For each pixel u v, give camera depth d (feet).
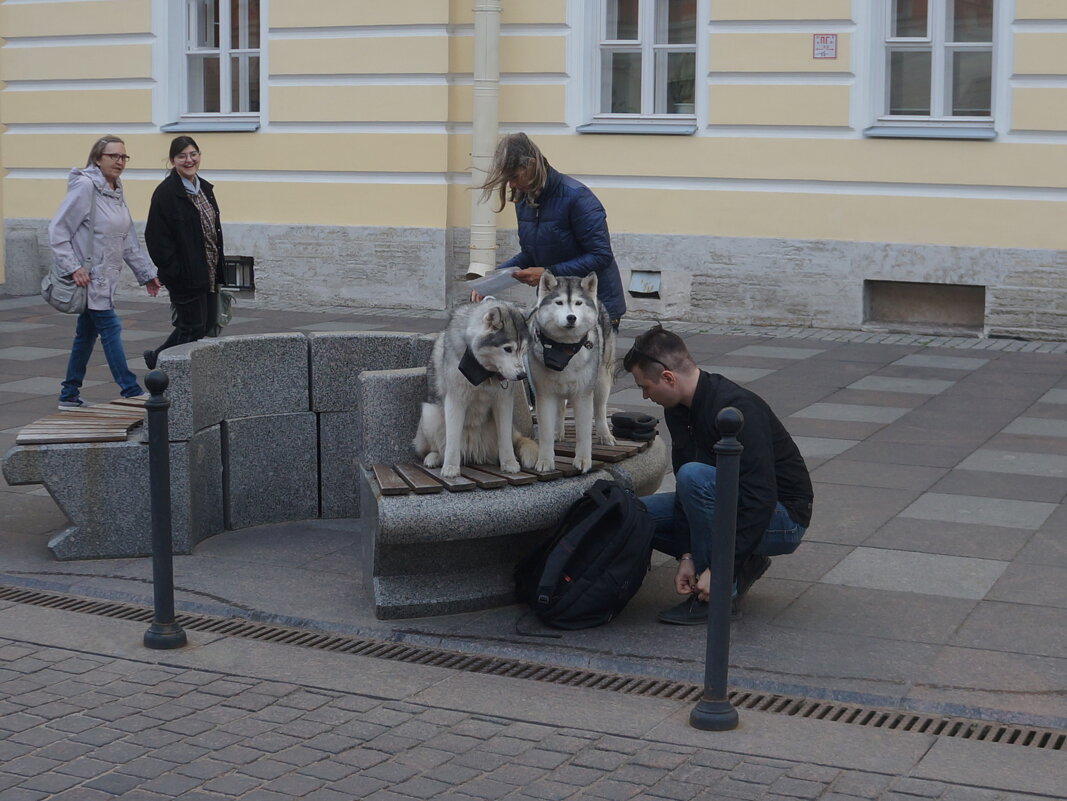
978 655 17.37
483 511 18.49
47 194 55.52
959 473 26.71
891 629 18.33
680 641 18.10
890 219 43.29
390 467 20.16
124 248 33.01
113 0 52.90
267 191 51.49
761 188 44.83
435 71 48.39
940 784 13.88
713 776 14.11
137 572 21.30
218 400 23.13
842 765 14.35
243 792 13.82
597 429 21.27
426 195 49.34
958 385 35.68
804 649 17.61
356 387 23.16
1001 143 41.57
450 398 19.10
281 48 50.37
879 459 27.89
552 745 14.94
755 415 18.08
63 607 19.86
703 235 45.73
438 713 15.87
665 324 46.16
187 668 17.35
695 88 45.75
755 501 17.69
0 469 23.80
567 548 18.28
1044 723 15.39
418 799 13.65
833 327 44.57
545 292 18.83
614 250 46.80
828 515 23.86
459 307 19.52
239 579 20.95
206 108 53.72
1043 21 40.57
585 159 46.91
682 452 18.99
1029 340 42.19
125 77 53.21
